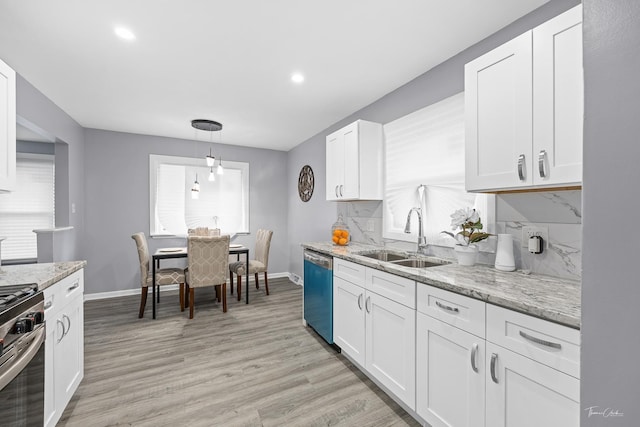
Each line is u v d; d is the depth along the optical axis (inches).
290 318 125.8
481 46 75.5
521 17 66.6
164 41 76.1
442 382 54.9
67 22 68.0
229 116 135.3
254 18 67.3
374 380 77.8
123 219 161.2
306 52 81.8
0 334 39.1
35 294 48.8
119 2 61.7
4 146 57.7
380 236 111.0
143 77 96.2
